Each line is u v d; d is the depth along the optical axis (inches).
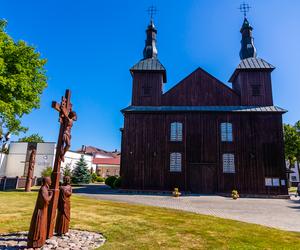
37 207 244.8
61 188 292.4
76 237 281.4
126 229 324.5
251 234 324.8
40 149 1513.3
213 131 975.0
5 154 1514.5
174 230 328.8
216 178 935.0
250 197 903.7
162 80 1098.7
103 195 813.9
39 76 907.4
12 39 854.5
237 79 1104.8
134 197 781.3
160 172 951.0
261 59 1074.1
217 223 386.6
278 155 933.8
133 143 983.0
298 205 680.4
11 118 858.8
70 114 311.1
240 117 978.7
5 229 306.0
